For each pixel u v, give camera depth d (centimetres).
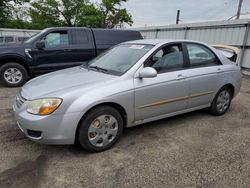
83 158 309
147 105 354
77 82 328
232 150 335
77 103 295
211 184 261
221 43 1141
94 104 302
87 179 267
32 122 288
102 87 313
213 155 321
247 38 1014
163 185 259
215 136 379
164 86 363
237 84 480
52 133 291
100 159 308
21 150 326
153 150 332
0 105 516
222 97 464
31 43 693
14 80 700
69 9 3344
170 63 382
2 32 1795
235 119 455
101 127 318
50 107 287
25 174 274
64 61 729
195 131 396
